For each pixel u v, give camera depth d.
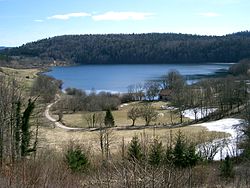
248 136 49.81
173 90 121.00
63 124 87.62
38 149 34.78
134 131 74.88
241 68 161.38
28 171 8.14
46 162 9.58
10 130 36.94
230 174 16.83
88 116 92.94
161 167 7.19
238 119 78.50
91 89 147.88
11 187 7.35
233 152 39.34
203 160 30.02
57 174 8.38
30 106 40.59
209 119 87.88
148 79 176.62
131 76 196.50
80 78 196.62
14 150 34.31
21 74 153.12
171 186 6.40
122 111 106.62
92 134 72.12
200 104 99.12
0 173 8.29
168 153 24.73
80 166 23.72
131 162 6.94
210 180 11.90
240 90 96.56
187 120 90.75
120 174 6.72
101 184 7.02
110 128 81.25
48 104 112.56
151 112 88.44
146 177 6.36
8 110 37.84
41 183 7.73
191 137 58.31
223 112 91.69
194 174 11.10
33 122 48.38
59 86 153.62
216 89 103.12
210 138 53.81
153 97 128.12
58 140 59.53
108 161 8.91
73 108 108.56
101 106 110.31
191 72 195.00
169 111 102.12
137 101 126.75
